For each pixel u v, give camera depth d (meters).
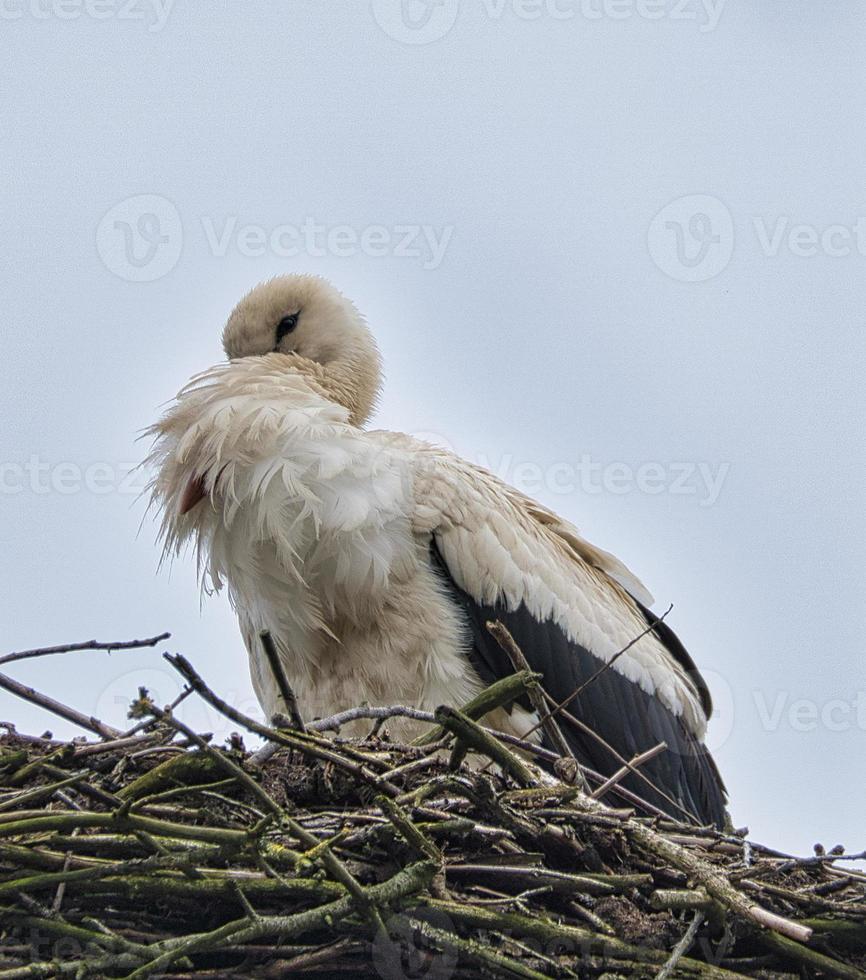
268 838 9.01
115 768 9.63
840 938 9.52
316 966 8.84
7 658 9.37
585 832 9.70
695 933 9.27
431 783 9.33
